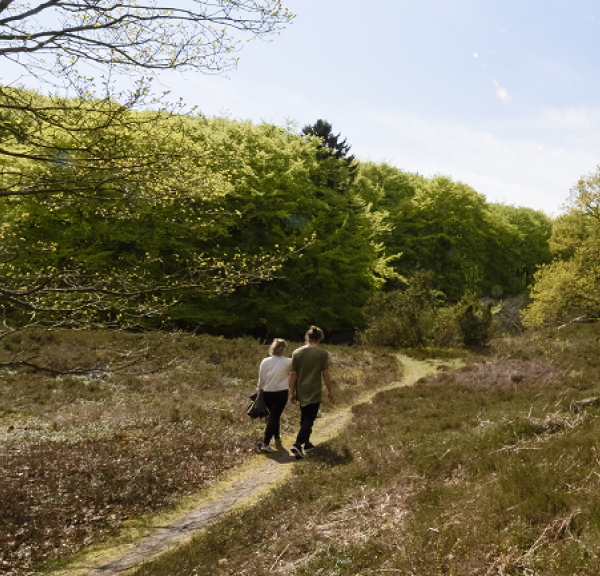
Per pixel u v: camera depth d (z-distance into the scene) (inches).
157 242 944.9
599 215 1316.4
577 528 139.9
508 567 127.5
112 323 283.0
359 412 418.0
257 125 1480.1
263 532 198.7
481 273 2278.5
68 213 908.6
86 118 228.4
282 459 311.0
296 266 1301.7
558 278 1262.3
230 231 1238.9
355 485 235.1
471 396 431.5
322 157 1913.1
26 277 277.9
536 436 245.4
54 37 213.3
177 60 221.6
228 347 687.7
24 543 201.3
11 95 222.7
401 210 2047.2
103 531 218.5
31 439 323.3
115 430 354.0
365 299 1526.8
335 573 148.1
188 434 346.6
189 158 254.2
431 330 1004.6
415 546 149.5
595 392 355.9
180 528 223.5
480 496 175.2
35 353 541.6
